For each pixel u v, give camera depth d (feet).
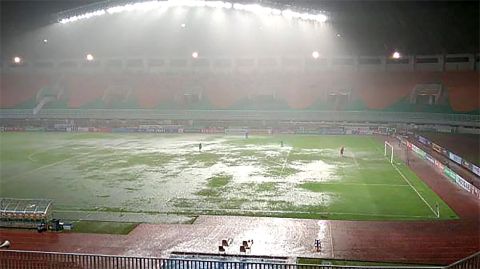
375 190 111.86
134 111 266.57
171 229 83.82
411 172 133.18
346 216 90.79
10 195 109.09
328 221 87.81
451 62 253.85
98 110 268.82
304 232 81.61
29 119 270.05
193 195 107.96
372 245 74.84
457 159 140.05
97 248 74.49
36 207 87.71
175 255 70.74
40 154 171.73
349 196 106.11
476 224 84.89
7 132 251.60
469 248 73.15
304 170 137.39
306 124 249.55
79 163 151.74
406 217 89.76
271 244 75.82
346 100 258.78
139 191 112.27
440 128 225.35
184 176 129.59
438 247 73.67
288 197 105.60
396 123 237.45
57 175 132.36
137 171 137.28
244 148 185.47
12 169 141.90
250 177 127.75
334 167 141.79
